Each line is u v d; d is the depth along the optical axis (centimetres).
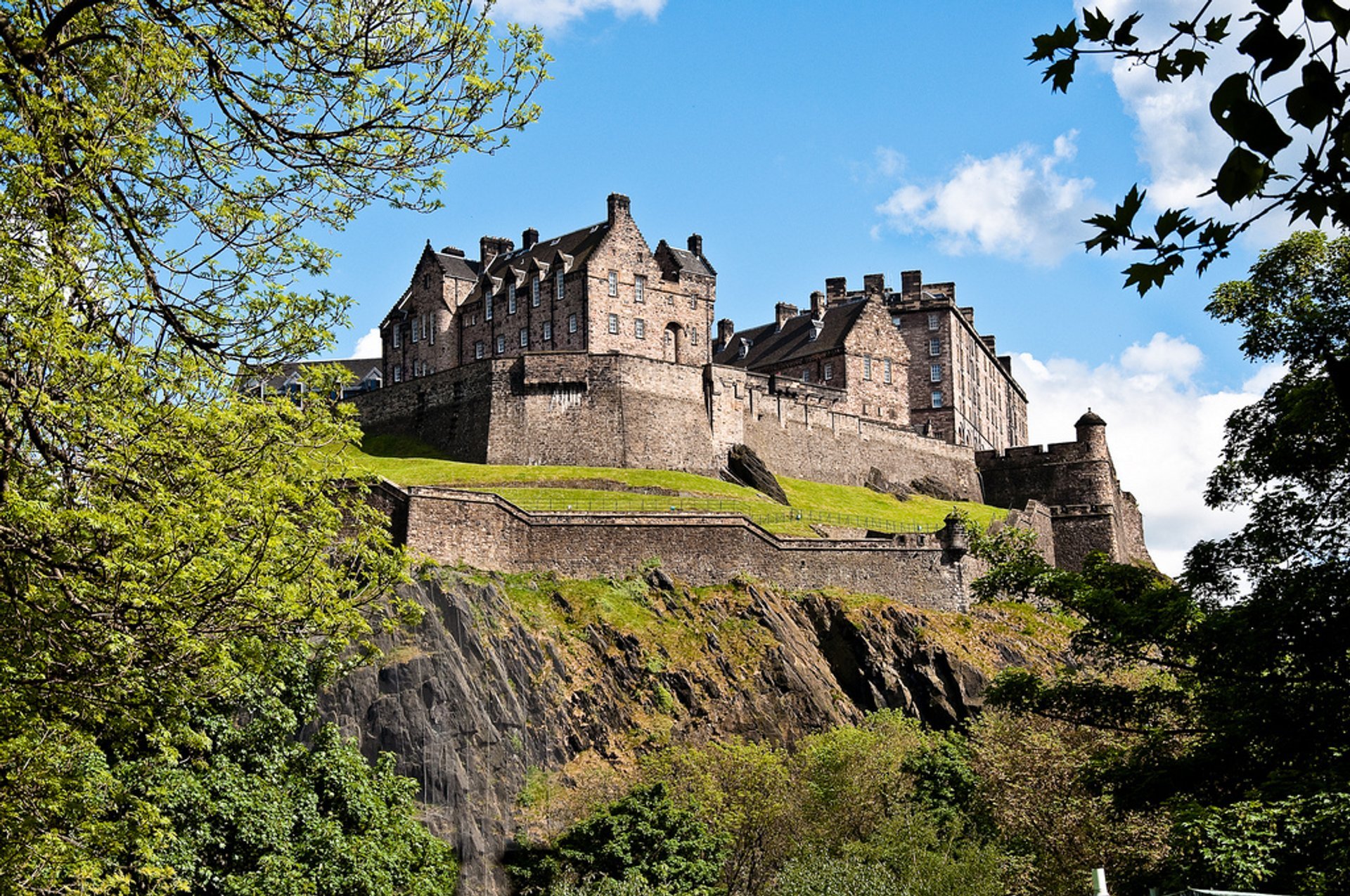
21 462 2255
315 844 4369
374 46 2409
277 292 2605
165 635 2312
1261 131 1020
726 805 6744
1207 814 3027
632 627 8181
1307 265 4203
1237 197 1055
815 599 9038
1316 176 1052
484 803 6762
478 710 7025
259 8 2305
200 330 2603
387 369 13512
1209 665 3559
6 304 2255
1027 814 6078
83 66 2408
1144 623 3666
